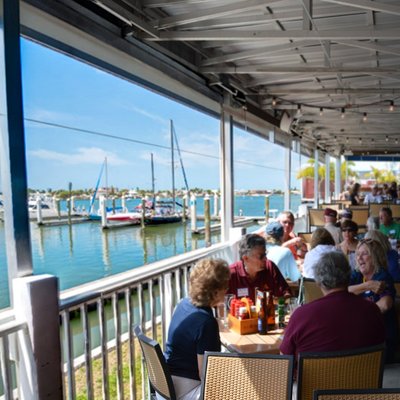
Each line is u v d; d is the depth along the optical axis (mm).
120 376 2436
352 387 1559
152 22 3502
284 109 7664
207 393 1531
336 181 17594
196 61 4711
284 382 1462
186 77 4523
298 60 4996
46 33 2648
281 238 4035
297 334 1752
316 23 3900
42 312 1902
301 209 9766
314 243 3545
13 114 2145
